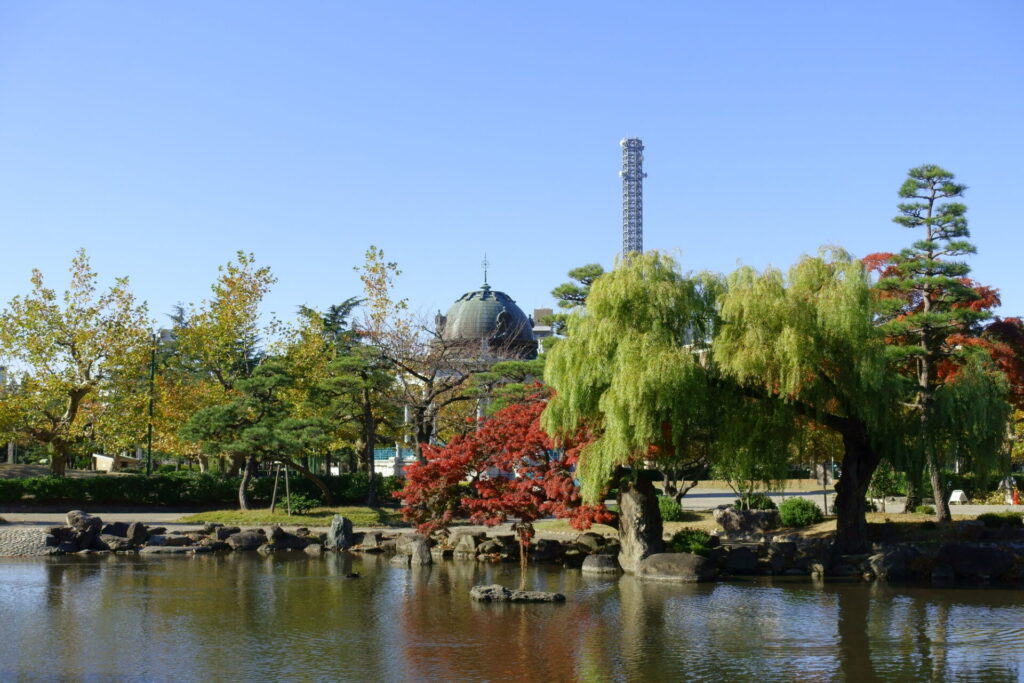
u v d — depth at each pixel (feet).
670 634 63.26
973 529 98.02
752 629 64.85
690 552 93.09
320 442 144.56
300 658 55.98
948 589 82.99
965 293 106.22
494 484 99.60
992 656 56.85
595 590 82.53
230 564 102.01
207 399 164.04
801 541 97.81
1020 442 156.35
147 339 173.17
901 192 116.16
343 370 146.20
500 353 175.22
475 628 65.05
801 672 53.11
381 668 53.67
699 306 85.97
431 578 90.48
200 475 160.25
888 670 53.57
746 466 88.99
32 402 159.12
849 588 83.76
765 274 85.56
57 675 52.08
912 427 94.89
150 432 169.89
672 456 92.27
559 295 143.43
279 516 135.85
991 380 95.76
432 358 152.97
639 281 84.79
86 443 174.19
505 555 106.01
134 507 157.07
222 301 166.50
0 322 161.38
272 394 146.51
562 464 98.43
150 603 75.15
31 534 110.11
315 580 88.74
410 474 102.12
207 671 52.90
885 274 119.03
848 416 92.53
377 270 161.89
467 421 153.17
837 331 83.46
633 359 81.82
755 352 81.20
